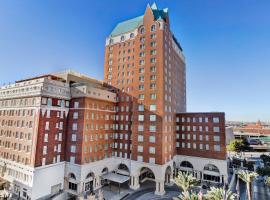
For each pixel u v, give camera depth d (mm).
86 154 52938
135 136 60250
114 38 73125
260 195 54875
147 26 64062
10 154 51938
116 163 64312
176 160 69500
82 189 50438
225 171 61250
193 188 57531
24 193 45406
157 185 53594
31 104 49250
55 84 51750
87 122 54188
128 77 66625
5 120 56438
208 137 65688
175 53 82000
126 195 51875
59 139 52688
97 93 58812
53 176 49531
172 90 68188
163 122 56969
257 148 137500
